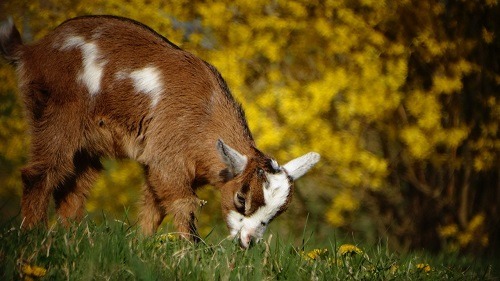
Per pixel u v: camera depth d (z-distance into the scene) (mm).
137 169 20031
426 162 20641
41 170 13234
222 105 13438
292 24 19062
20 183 20438
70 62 13203
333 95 18531
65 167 13258
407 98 19328
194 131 13242
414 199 21266
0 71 20078
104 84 13234
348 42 18781
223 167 13094
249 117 18844
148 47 13406
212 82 13492
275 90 19125
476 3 19875
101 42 13336
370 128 20422
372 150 20844
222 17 19250
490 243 21109
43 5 20484
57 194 13797
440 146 20812
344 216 21375
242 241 12445
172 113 13203
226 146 12680
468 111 20422
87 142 13406
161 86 13234
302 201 21422
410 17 19500
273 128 18781
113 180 19656
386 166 19391
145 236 11445
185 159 13281
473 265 13727
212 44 19859
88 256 9664
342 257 11844
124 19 13703
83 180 13828
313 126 18750
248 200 12609
